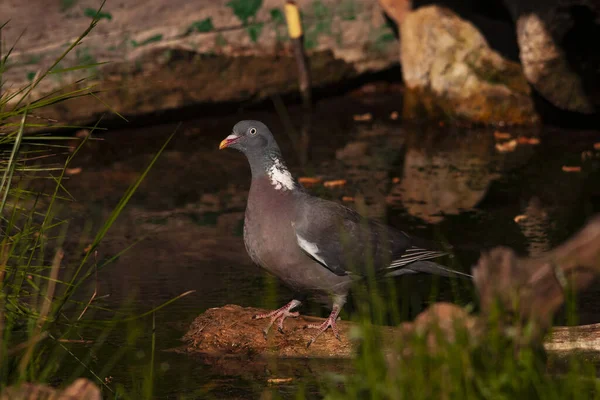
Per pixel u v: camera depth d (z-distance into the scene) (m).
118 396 7.21
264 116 19.34
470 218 12.66
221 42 18.95
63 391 6.59
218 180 14.97
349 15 20.36
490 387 6.28
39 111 16.69
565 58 16.58
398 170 15.24
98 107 17.52
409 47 18.98
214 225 12.62
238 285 10.24
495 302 6.82
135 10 17.86
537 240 11.66
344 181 14.52
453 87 18.30
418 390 6.26
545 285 6.99
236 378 7.70
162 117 18.47
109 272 10.61
